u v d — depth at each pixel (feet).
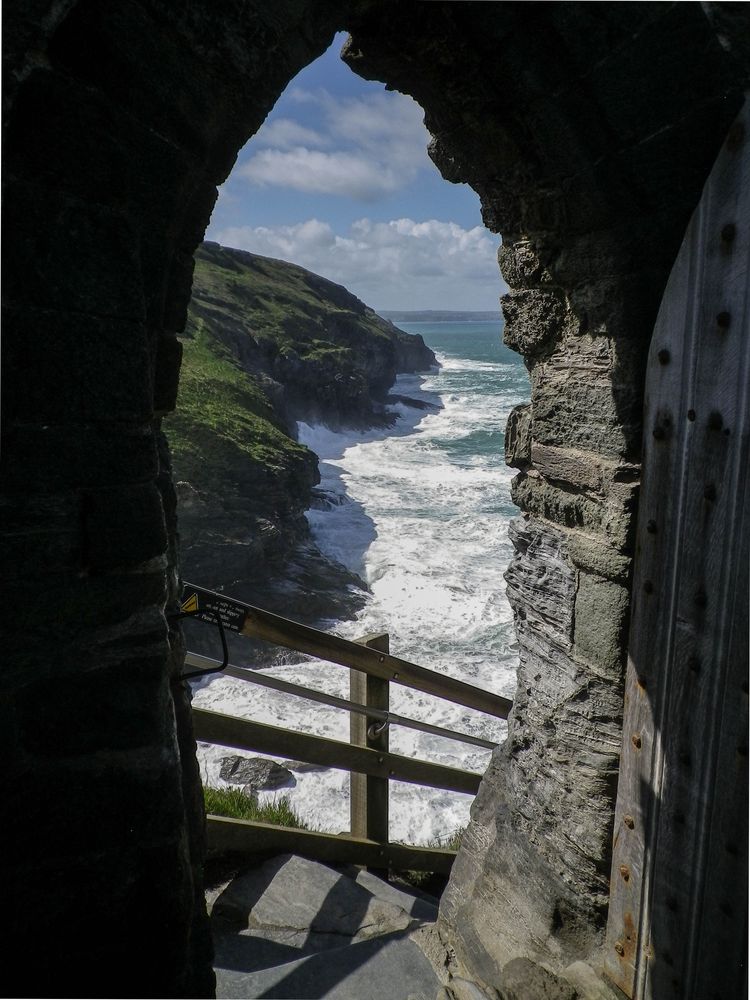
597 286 7.41
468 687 10.91
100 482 4.25
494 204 8.03
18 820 4.26
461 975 8.75
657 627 7.30
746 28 5.76
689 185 6.47
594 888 8.39
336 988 8.13
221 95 4.79
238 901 9.26
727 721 6.60
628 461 7.54
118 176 4.16
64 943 4.52
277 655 38.27
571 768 8.52
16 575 4.06
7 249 3.81
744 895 6.55
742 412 6.26
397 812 24.72
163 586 4.62
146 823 4.66
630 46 5.98
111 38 4.05
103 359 4.17
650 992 7.60
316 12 5.12
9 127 3.80
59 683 4.29
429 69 6.79
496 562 52.54
